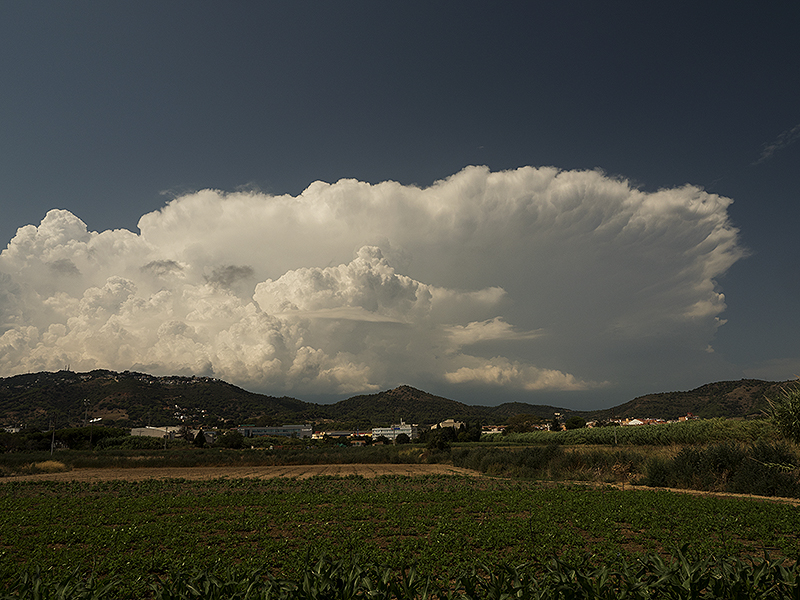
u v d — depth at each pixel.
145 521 20.89
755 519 17.86
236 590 6.75
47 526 19.64
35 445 98.06
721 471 29.83
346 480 40.00
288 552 14.42
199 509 23.97
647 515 19.16
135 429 133.88
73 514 22.61
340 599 6.29
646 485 32.88
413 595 6.59
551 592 6.58
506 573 7.62
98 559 13.86
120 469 56.84
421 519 19.97
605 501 23.83
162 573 12.78
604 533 16.55
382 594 6.25
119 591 10.48
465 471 51.34
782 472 25.75
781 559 6.68
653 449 47.31
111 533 17.48
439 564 12.77
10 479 43.44
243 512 22.66
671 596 6.44
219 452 76.56
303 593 6.39
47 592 7.21
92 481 40.91
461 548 14.56
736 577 6.52
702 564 6.70
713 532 16.53
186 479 42.72
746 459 28.22
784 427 26.06
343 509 23.12
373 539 16.55
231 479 42.59
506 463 47.81
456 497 26.61
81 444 103.94
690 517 18.88
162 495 30.48
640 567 7.01
